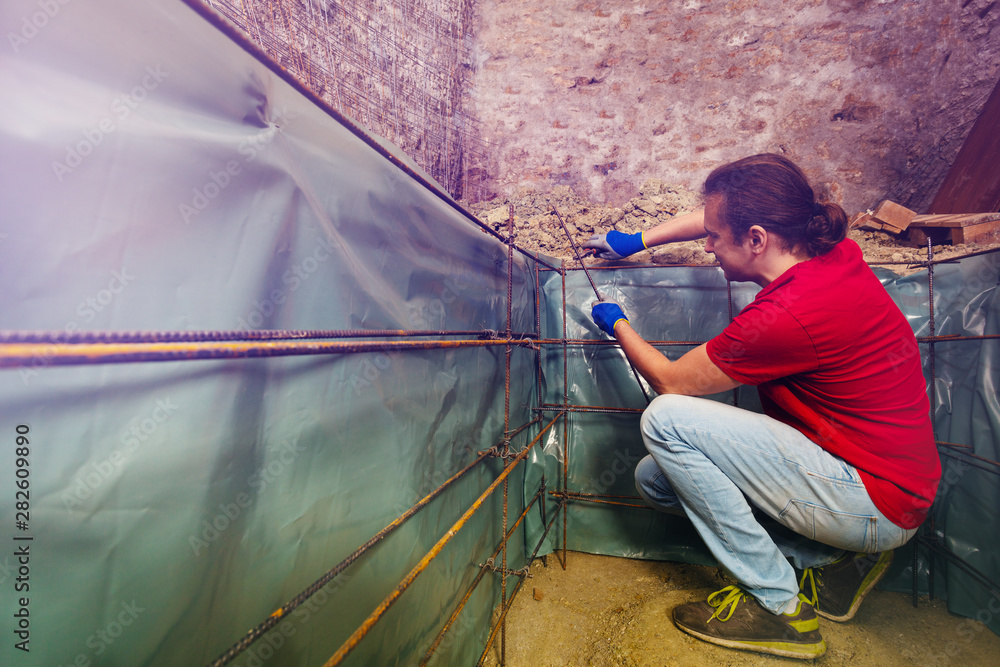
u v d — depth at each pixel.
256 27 1.62
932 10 2.45
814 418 1.03
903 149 2.56
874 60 2.56
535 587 1.52
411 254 0.78
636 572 1.60
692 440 1.10
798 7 2.62
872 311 0.95
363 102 2.10
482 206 2.74
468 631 1.09
